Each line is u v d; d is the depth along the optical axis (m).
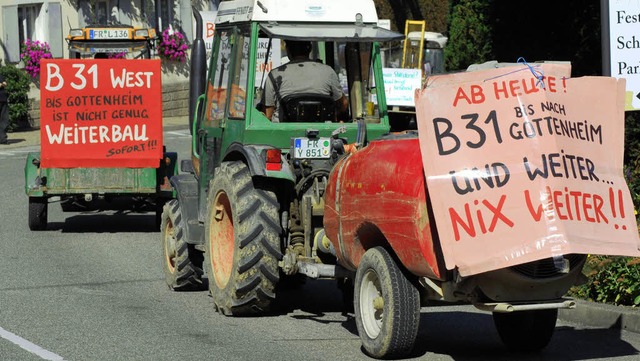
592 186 9.69
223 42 13.75
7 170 31.89
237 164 12.75
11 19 45.00
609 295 12.66
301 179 12.55
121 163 20.61
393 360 10.56
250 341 11.48
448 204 9.52
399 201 9.93
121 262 17.31
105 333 11.84
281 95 12.83
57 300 13.88
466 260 9.41
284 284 15.08
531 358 10.77
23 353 10.83
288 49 13.14
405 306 10.13
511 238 9.42
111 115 20.66
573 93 9.95
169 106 50.16
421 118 9.79
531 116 9.74
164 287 15.05
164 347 11.13
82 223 22.30
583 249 9.39
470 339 11.80
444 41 41.06
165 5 50.03
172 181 14.66
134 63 20.69
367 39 12.72
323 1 12.81
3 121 39.22
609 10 15.89
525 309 9.80
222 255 13.13
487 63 10.43
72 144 20.55
